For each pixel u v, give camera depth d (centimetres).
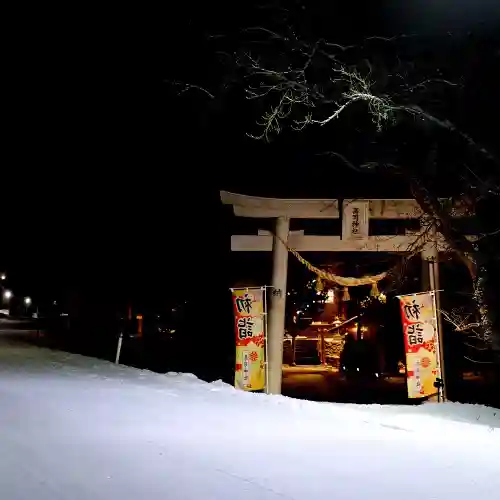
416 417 1316
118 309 3628
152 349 3425
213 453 851
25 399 1251
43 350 2784
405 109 1562
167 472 736
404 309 1719
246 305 1859
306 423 1159
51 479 683
